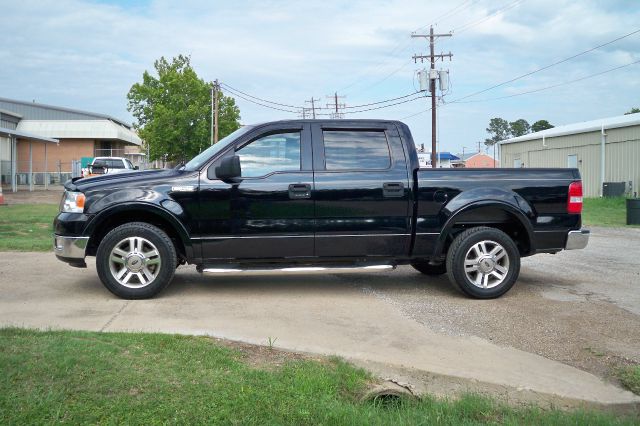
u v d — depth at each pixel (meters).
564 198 6.81
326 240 6.51
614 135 28.67
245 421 3.28
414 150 6.79
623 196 26.86
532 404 3.93
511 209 6.64
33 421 3.10
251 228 6.40
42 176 42.91
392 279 7.86
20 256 9.21
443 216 6.64
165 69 47.00
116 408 3.29
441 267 7.97
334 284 7.45
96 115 55.88
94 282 7.19
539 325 5.62
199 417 3.28
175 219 6.28
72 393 3.42
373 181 6.55
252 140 6.56
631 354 4.83
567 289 7.28
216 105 46.41
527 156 36.22
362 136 6.73
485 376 4.27
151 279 6.32
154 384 3.63
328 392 3.76
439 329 5.44
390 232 6.59
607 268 8.93
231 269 6.42
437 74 43.16
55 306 5.90
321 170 6.55
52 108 54.59
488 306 6.36
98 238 6.54
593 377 4.34
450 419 3.53
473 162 79.81
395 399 3.95
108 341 4.39
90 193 6.27
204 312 5.80
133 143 56.41
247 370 4.00
